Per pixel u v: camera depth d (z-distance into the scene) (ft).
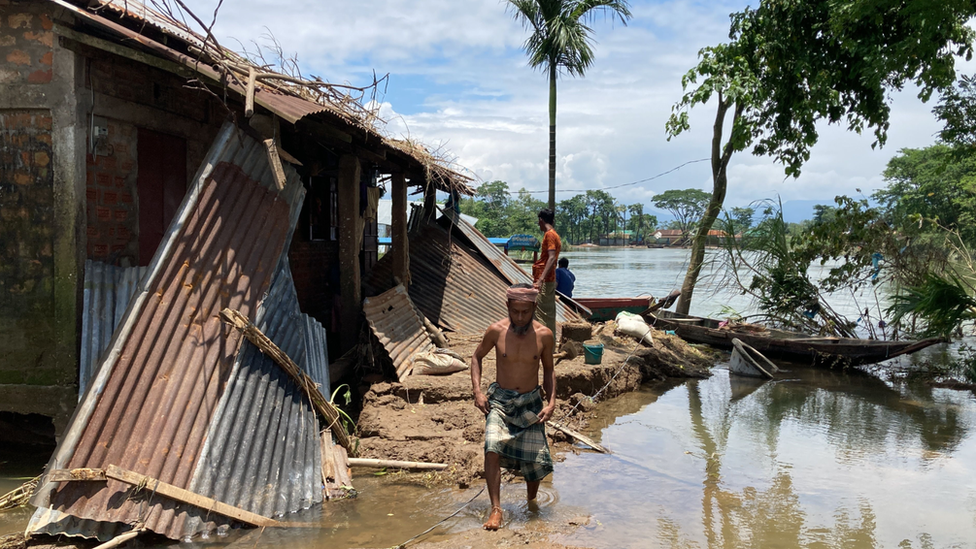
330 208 41.57
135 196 22.99
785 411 31.37
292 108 21.06
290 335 21.68
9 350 20.88
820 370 42.60
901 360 45.16
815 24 48.08
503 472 21.67
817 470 22.76
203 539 15.79
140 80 22.81
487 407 18.07
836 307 70.64
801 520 18.37
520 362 17.92
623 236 510.99
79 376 20.03
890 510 19.20
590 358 33.63
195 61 20.70
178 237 19.58
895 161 179.22
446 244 45.50
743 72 48.98
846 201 47.78
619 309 53.42
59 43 20.17
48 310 20.67
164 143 24.47
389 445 22.84
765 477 21.99
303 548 15.69
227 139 21.71
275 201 22.71
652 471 22.39
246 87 20.71
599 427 28.07
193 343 18.66
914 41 40.32
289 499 17.95
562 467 22.61
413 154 34.99
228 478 17.07
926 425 28.89
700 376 40.19
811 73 48.08
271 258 21.71
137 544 15.33
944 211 129.08
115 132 21.91
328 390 22.90
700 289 56.18
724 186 55.47
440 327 39.11
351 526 17.11
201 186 20.65
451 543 16.11
